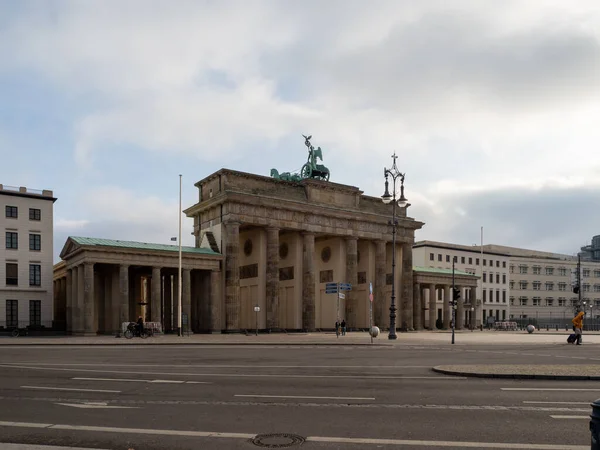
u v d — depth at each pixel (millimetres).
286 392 16406
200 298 76625
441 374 21203
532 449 9727
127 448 9836
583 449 9719
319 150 90875
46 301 81875
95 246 64750
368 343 44594
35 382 19094
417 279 97938
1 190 79938
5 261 79062
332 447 9852
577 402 14586
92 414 13023
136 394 16125
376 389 17016
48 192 84625
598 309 173625
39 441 10367
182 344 44938
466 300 134750
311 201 81688
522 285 159500
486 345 43062
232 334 69562
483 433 10930
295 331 78875
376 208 91250
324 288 88625
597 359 28500
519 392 16344
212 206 77062
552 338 58250
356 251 85688
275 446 9922
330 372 22094
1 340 52188
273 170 90500
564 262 168625
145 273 81875
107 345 44125
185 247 76062
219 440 10375
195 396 15688
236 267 73250
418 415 12758
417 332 85125
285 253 84562
